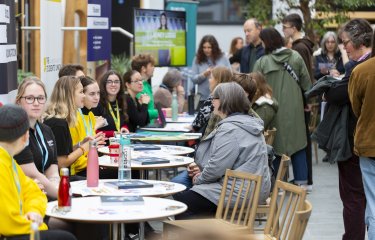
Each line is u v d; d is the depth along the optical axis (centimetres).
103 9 1112
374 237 671
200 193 715
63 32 1270
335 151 739
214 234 340
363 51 734
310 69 1181
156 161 766
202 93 1333
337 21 1717
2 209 522
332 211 1012
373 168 678
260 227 859
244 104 734
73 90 775
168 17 1426
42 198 562
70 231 618
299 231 498
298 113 1107
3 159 534
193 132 1007
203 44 1377
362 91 669
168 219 685
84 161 805
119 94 967
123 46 1881
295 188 562
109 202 581
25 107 663
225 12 2439
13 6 766
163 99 1244
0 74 728
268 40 1107
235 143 714
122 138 712
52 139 699
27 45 1212
